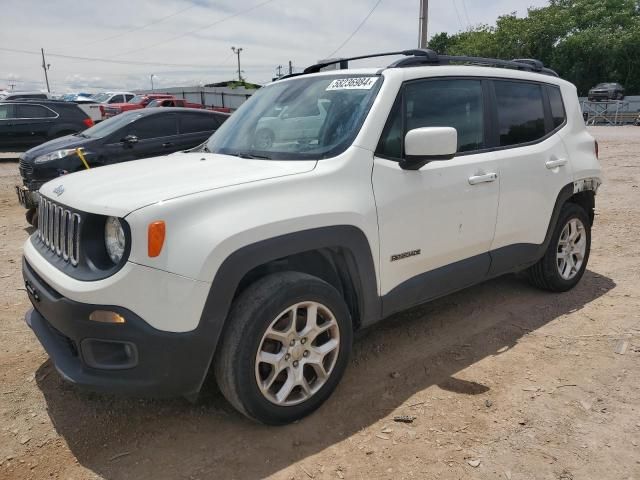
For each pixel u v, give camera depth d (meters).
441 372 3.36
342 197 2.87
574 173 4.38
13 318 4.20
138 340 2.35
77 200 2.63
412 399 3.06
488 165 3.65
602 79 41.03
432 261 3.40
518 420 2.84
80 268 2.52
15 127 13.60
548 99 4.38
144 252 2.33
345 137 3.07
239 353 2.54
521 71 4.21
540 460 2.54
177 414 2.95
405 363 3.48
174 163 3.24
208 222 2.44
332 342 2.90
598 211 7.72
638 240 6.18
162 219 2.36
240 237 2.47
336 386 3.00
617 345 3.65
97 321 2.38
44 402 3.06
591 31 40.06
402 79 3.29
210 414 2.95
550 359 3.49
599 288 4.73
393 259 3.14
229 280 2.46
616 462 2.52
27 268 3.03
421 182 3.23
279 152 3.18
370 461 2.56
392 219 3.08
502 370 3.37
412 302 3.37
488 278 3.92
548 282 4.50
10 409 2.99
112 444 2.72
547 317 4.14
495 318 4.13
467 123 3.65
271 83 4.11
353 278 3.02
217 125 9.20
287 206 2.66
